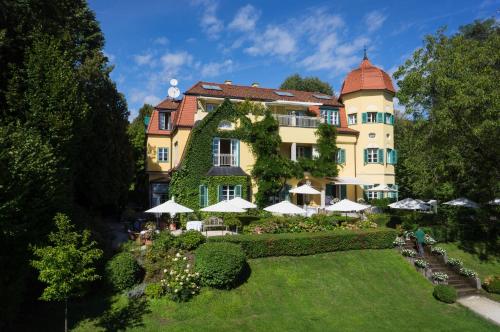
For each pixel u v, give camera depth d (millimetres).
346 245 22391
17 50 17906
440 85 21672
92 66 26234
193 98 35812
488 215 29531
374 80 39062
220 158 31359
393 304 18094
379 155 38156
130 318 14922
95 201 29875
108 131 29469
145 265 17922
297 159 34688
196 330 14359
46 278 12219
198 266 17219
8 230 12094
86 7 29438
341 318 16203
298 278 18953
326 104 39000
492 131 20891
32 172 13586
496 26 26078
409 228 27234
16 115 16859
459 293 19953
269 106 35688
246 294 17234
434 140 24594
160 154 40531
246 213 30031
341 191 37500
